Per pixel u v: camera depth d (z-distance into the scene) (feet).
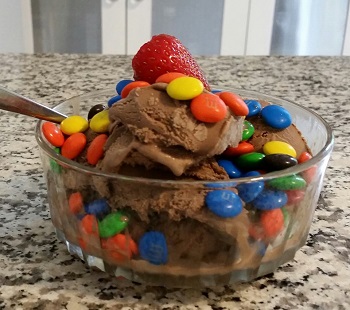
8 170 0.71
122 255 0.45
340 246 0.55
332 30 2.07
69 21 1.91
